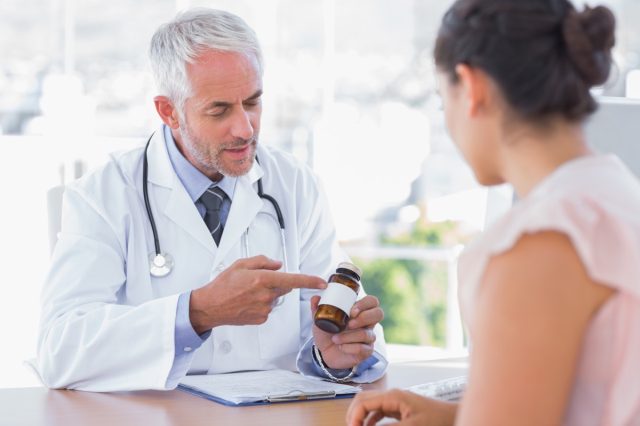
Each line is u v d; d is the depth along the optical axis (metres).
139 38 3.60
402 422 1.06
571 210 0.76
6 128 3.39
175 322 1.44
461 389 1.32
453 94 0.88
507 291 0.74
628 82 3.61
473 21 0.84
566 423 0.78
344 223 4.52
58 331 1.54
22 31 3.43
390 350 3.89
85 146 3.49
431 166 4.65
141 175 1.77
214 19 1.67
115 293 1.68
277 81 4.31
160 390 1.49
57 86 3.48
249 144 1.69
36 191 3.32
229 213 1.76
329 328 1.41
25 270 3.13
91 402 1.39
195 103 1.65
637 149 1.48
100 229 1.69
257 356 1.72
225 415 1.28
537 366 0.72
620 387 0.75
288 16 4.30
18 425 1.22
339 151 4.49
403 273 6.14
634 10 4.16
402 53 4.59
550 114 0.83
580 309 0.73
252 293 1.42
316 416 1.28
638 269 0.74
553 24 0.82
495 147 0.86
